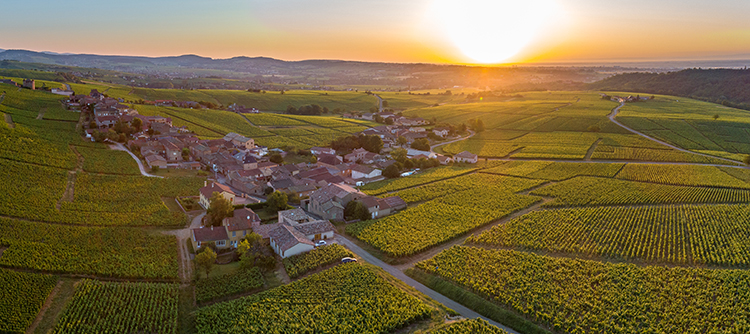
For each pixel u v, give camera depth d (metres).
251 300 78.75
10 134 151.25
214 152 177.38
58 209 110.62
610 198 141.75
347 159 196.00
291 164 177.12
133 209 116.81
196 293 81.06
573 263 93.12
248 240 96.94
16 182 119.81
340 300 79.62
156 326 71.25
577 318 74.75
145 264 89.44
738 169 186.62
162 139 181.38
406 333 71.56
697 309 76.06
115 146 171.62
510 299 79.69
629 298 80.00
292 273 88.19
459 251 100.31
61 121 186.75
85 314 72.50
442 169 189.88
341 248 100.06
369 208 123.50
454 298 83.38
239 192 141.00
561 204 137.00
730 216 123.56
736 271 88.69
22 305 72.44
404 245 103.44
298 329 71.00
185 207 122.38
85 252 91.94
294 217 113.88
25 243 91.44
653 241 106.50
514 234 111.19
